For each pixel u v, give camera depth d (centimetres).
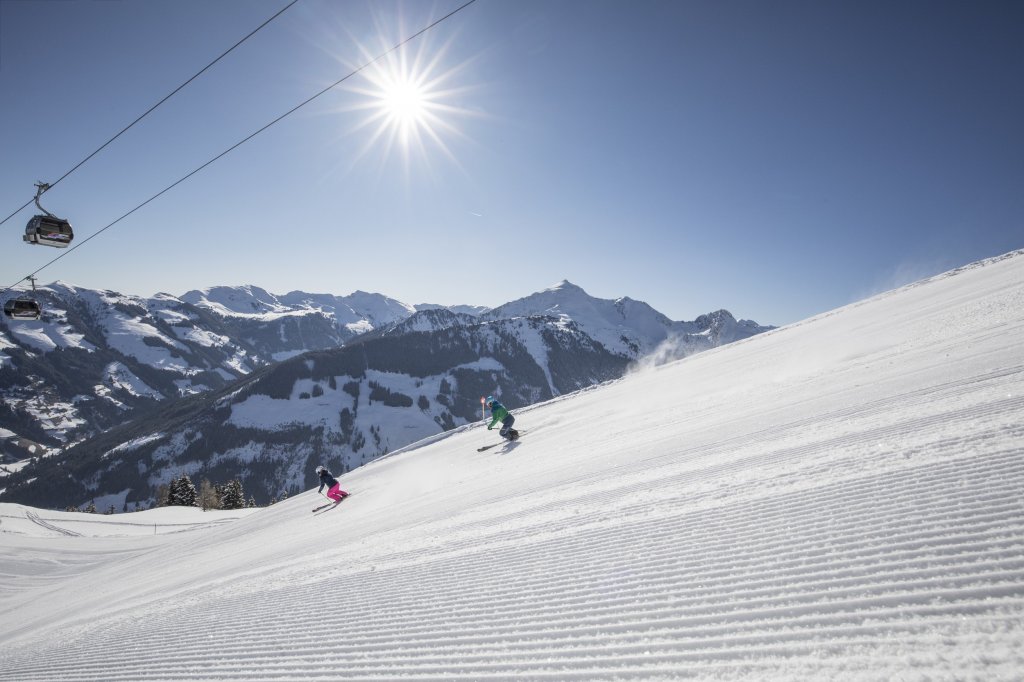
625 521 459
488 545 522
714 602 265
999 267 2623
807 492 384
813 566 268
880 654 187
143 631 612
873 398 661
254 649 407
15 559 2494
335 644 366
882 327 1692
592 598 317
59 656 609
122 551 2611
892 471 371
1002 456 335
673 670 219
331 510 1573
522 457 1290
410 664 299
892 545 262
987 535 243
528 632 297
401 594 444
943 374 679
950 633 186
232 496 7731
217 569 995
